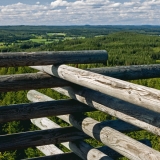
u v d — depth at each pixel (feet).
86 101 12.14
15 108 12.40
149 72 13.04
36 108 12.67
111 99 10.85
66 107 13.12
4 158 90.43
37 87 12.42
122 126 13.23
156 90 7.60
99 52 12.95
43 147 15.80
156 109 7.45
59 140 13.30
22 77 12.23
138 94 7.94
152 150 9.42
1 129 105.81
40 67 12.93
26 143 12.86
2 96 130.11
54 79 12.65
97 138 11.84
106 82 9.24
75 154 13.76
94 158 12.26
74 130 13.58
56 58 12.12
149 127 9.31
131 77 12.86
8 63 11.60
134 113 9.71
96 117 90.33
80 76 10.44
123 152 10.35
